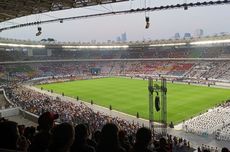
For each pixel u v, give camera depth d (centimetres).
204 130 3472
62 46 11381
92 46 11994
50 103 4709
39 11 3369
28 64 10812
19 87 7506
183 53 10888
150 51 12181
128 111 4712
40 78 9956
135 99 5766
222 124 3672
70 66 11969
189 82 8069
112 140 578
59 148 508
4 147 624
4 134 632
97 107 5112
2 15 3694
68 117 3578
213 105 4972
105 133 585
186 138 3234
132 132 2808
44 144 603
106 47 12069
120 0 2689
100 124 3269
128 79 9619
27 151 627
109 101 5659
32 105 4541
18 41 9988
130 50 12850
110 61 12444
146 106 5038
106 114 4481
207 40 9275
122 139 838
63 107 4366
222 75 8381
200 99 5588
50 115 653
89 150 600
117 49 12900
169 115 4366
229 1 2423
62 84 8694
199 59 9600
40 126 633
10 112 4212
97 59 12088
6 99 5362
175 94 6234
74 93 6812
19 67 10438
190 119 4050
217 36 9025
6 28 4478
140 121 4006
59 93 6844
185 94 6209
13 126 648
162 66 10694
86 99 5966
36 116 3772
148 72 10556
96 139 958
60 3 3027
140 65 11469
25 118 4028
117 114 4516
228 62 9156
